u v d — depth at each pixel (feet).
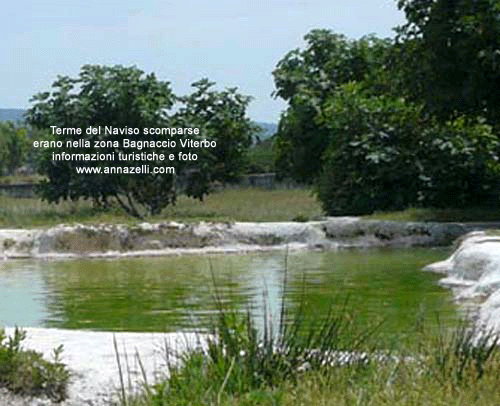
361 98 103.24
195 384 24.66
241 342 26.55
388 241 87.04
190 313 47.78
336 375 24.29
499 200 100.63
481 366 24.94
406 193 101.50
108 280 64.90
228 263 74.90
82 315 49.03
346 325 29.09
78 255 83.92
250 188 166.81
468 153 99.35
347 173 104.12
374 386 22.98
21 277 68.13
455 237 86.22
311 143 125.29
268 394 23.27
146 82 122.42
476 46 88.43
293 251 84.38
